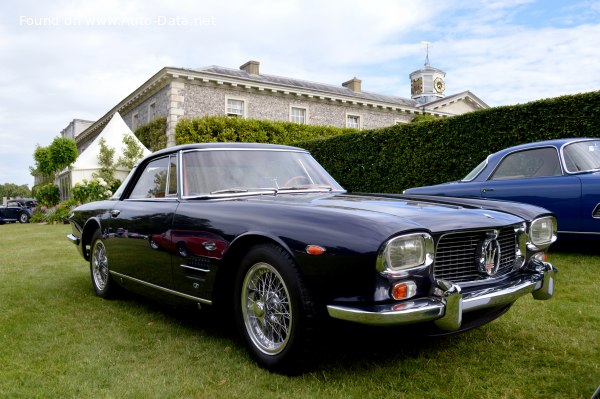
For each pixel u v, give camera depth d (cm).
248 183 331
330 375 249
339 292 224
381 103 2630
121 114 2711
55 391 234
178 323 351
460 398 224
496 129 849
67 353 288
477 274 256
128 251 366
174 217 313
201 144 346
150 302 418
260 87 2203
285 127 2133
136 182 387
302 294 235
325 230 231
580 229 520
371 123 2650
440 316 222
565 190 523
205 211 294
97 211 425
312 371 250
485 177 595
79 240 470
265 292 263
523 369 255
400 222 226
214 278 280
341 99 2477
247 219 266
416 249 223
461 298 225
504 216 275
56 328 340
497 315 279
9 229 1459
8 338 317
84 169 1761
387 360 268
